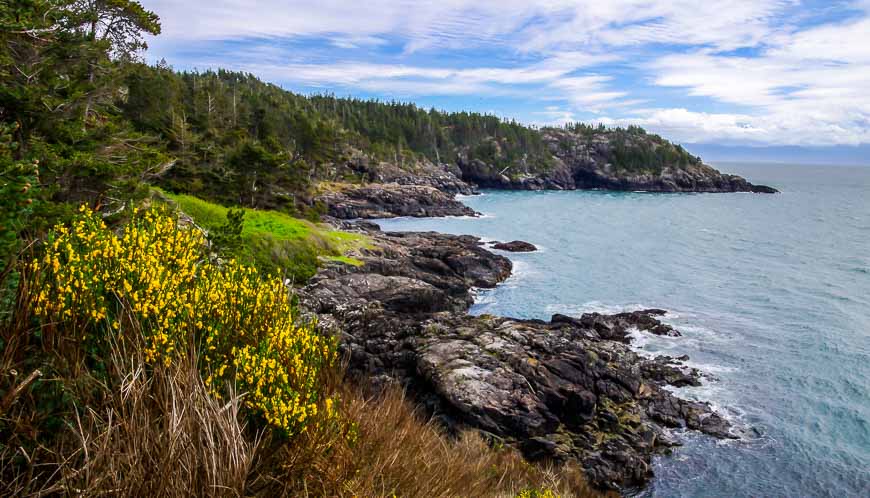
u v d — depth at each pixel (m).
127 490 2.91
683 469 16.69
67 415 3.21
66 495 2.76
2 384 3.12
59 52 14.35
